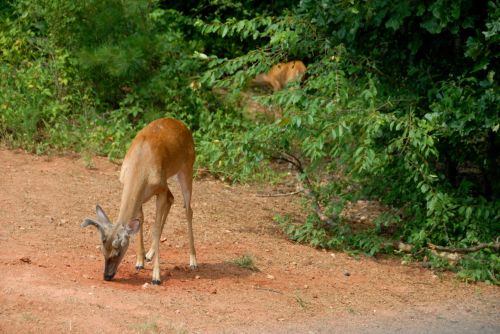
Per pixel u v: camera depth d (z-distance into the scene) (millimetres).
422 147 12727
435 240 13914
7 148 16609
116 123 17750
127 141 17312
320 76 14039
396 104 14008
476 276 12695
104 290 10203
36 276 10391
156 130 11672
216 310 10008
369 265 13219
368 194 14531
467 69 14094
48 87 18359
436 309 11133
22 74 18031
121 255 10641
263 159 15086
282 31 14320
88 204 14070
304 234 13891
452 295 11953
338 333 9680
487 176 15219
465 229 13984
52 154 16547
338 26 14664
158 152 11273
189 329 9250
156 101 18891
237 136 14297
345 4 13781
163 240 13031
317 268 12633
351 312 10562
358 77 14797
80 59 17984
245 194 16578
